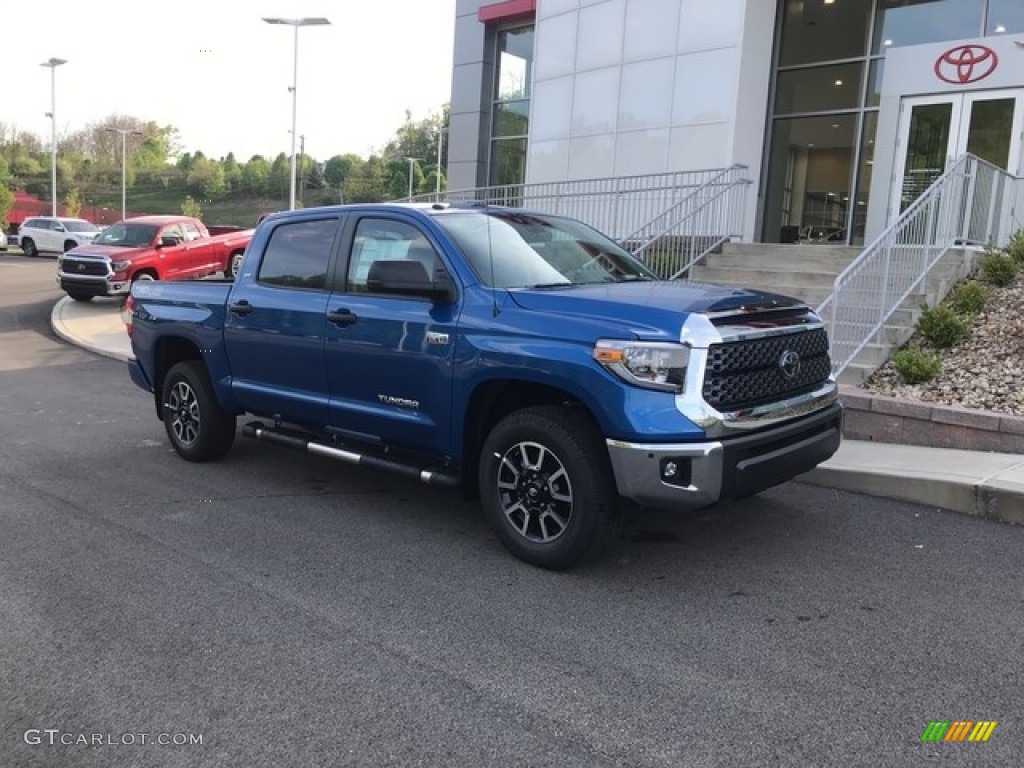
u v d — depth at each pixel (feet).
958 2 48.19
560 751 9.93
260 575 15.37
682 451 13.62
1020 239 33.68
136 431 27.81
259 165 358.02
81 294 61.87
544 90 61.26
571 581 15.07
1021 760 9.71
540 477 15.40
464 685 11.44
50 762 9.76
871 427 24.21
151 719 10.62
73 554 16.34
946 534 17.60
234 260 69.82
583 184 58.08
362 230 18.60
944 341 28.04
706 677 11.63
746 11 48.73
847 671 11.78
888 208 47.93
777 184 55.42
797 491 20.66
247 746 10.05
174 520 18.49
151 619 13.47
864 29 51.44
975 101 44.52
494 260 16.84
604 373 14.01
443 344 16.17
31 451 24.88
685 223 45.27
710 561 16.02
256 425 21.26
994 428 22.11
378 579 15.19
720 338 14.10
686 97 51.83
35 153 341.21
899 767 9.59
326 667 11.94
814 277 37.70
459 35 77.71
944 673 11.71
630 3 54.54
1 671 11.82
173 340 23.24
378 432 17.83
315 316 18.65
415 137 351.87
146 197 354.74
